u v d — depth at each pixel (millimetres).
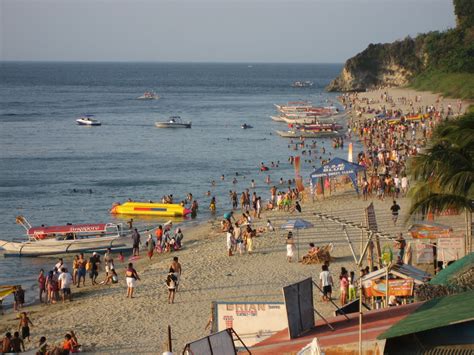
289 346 16453
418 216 37594
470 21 185750
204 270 39844
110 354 28062
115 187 77312
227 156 98688
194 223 60250
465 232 35812
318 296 32938
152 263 45062
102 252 48812
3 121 148500
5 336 30141
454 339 15148
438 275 21984
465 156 33125
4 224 60656
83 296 37938
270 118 155750
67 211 65938
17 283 42469
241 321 23578
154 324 31391
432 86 167875
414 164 33938
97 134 127312
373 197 60062
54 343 29766
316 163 90750
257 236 47594
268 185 77312
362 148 102438
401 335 14477
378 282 26500
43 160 95562
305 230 48625
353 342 15477
